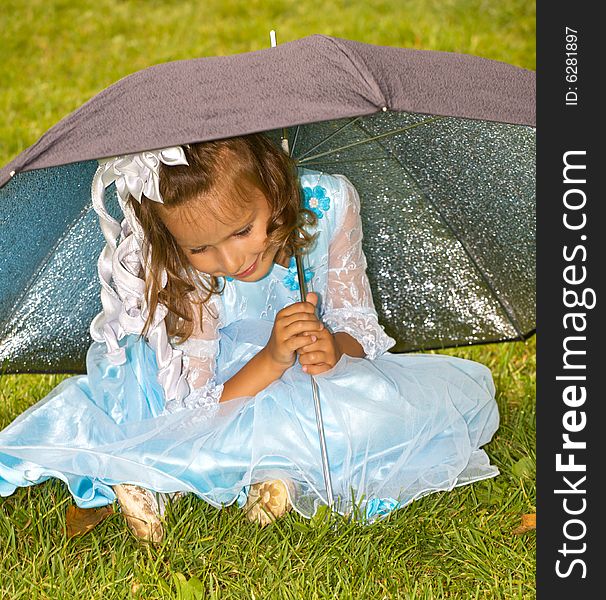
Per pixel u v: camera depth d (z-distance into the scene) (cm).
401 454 260
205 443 255
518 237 283
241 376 259
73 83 636
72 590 238
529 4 679
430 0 714
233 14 739
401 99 196
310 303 252
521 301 304
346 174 275
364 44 211
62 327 286
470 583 240
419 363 280
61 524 262
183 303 260
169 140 190
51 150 199
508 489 274
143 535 253
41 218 244
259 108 192
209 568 244
